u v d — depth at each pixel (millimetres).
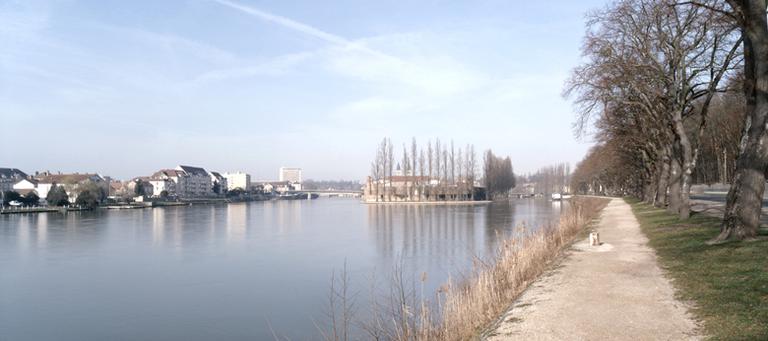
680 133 26500
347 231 49625
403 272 24625
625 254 16781
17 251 37156
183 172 190000
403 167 131375
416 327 10633
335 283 23453
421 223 57188
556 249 19031
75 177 143875
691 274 12078
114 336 17000
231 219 71688
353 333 14461
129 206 112125
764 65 14633
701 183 88188
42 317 19312
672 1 21953
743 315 8250
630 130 38625
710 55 25109
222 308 20000
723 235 15773
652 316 8914
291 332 16516
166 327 17766
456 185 129500
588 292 11195
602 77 26719
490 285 11992
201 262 31125
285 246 38094
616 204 61625
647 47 25391
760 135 15047
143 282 25281
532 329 8688
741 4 14836
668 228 23109
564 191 177500
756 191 15172
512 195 196500
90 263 31328
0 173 144000
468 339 9227
